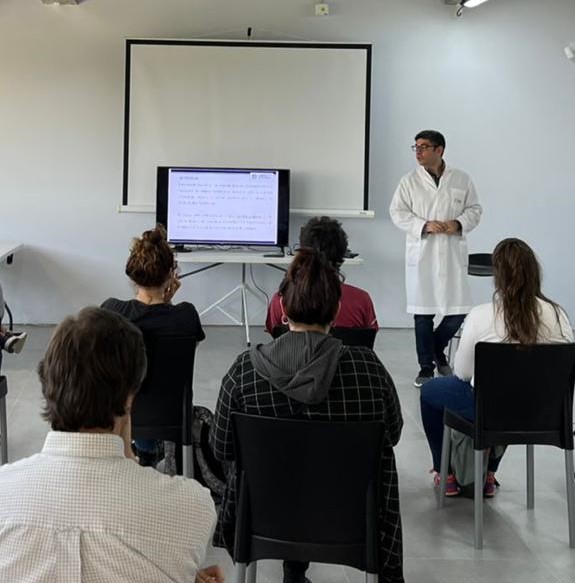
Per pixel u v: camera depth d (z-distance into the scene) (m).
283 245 5.82
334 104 5.97
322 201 6.06
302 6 6.01
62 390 1.08
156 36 6.00
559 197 6.41
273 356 1.81
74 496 1.04
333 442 1.72
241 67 5.91
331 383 1.80
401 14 6.09
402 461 3.52
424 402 3.08
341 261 2.92
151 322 2.56
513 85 6.24
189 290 6.34
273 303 2.90
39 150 6.06
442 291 4.79
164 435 2.68
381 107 6.17
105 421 1.09
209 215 5.79
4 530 1.03
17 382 4.58
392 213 4.92
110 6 5.94
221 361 5.23
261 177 5.77
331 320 1.87
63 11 5.92
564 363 2.52
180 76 5.90
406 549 2.67
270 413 1.82
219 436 1.92
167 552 1.07
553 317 2.65
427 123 6.22
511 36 6.18
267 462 1.78
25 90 5.99
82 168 6.11
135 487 1.07
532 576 2.50
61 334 1.12
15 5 5.89
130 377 1.13
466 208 4.90
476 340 2.77
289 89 5.95
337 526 1.80
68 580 1.02
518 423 2.61
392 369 5.17
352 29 6.07
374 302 6.41
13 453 3.44
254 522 1.85
